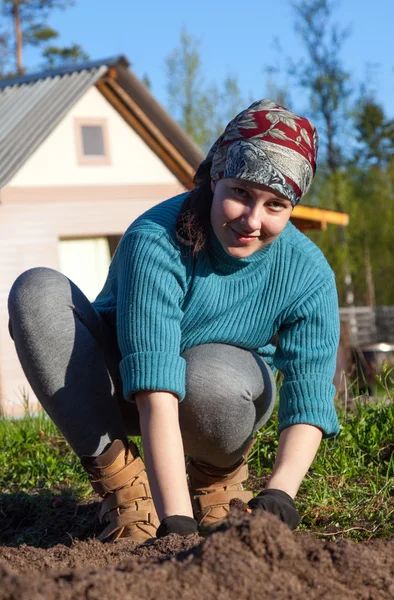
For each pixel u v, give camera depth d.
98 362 2.56
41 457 4.08
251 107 2.30
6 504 3.52
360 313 19.70
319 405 2.35
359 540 2.74
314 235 25.41
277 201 2.23
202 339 2.52
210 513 2.71
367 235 25.78
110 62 14.32
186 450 2.68
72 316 2.56
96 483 2.56
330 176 25.03
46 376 2.52
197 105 30.38
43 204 13.95
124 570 1.66
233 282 2.43
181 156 15.17
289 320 2.49
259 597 1.61
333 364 2.45
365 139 26.95
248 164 2.18
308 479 3.21
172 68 30.22
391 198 26.44
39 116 14.09
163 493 2.09
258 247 2.32
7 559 2.10
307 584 1.67
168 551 1.93
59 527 3.28
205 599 1.57
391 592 1.70
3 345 13.07
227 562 1.64
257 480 3.40
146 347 2.25
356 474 3.35
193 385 2.49
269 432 3.75
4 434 4.55
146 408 2.21
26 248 13.70
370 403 4.11
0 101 15.41
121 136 14.91
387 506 2.97
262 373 2.65
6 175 13.10
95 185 14.57
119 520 2.50
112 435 2.57
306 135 2.29
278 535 1.70
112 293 2.78
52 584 1.52
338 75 25.42
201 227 2.32
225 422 2.52
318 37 25.17
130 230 2.44
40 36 32.16
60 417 2.54
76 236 14.60
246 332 2.52
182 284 2.38
